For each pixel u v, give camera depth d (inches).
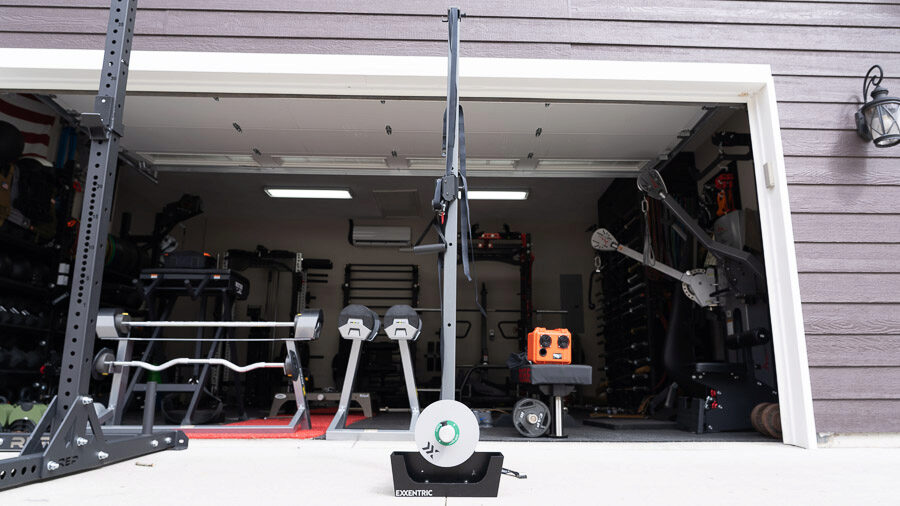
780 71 143.0
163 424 166.7
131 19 87.6
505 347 370.9
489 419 178.1
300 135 197.6
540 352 140.0
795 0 148.8
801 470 87.4
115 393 137.0
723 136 194.5
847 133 139.3
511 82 141.1
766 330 155.8
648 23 146.6
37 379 182.1
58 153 213.0
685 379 195.8
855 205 134.3
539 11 146.0
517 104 171.2
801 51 145.1
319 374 370.0
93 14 141.7
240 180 320.8
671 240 249.1
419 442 65.2
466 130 189.6
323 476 78.8
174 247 288.8
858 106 141.4
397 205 359.3
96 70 136.3
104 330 137.2
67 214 197.8
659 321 252.4
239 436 133.7
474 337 371.2
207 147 208.2
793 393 125.3
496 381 365.4
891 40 147.0
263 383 328.2
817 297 128.3
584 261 386.3
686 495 66.3
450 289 74.8
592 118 179.6
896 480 78.4
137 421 177.8
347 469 85.5
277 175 313.7
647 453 109.1
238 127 191.5
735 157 193.0
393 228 381.4
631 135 192.5
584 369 137.8
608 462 95.8
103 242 80.5
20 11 140.9
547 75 139.9
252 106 176.2
